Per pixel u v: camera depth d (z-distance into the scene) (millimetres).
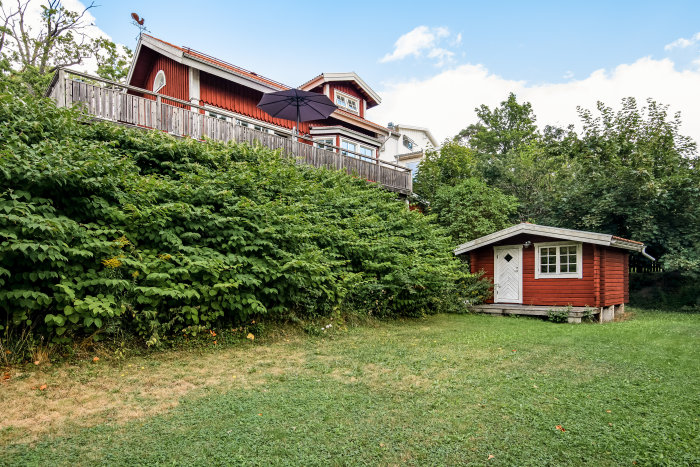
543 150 24531
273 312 7609
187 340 6270
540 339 7676
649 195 15344
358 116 22484
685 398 4293
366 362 5785
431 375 5141
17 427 3422
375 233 11141
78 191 5910
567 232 11906
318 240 9094
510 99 45031
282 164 10922
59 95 9156
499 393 4426
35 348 4992
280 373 5199
